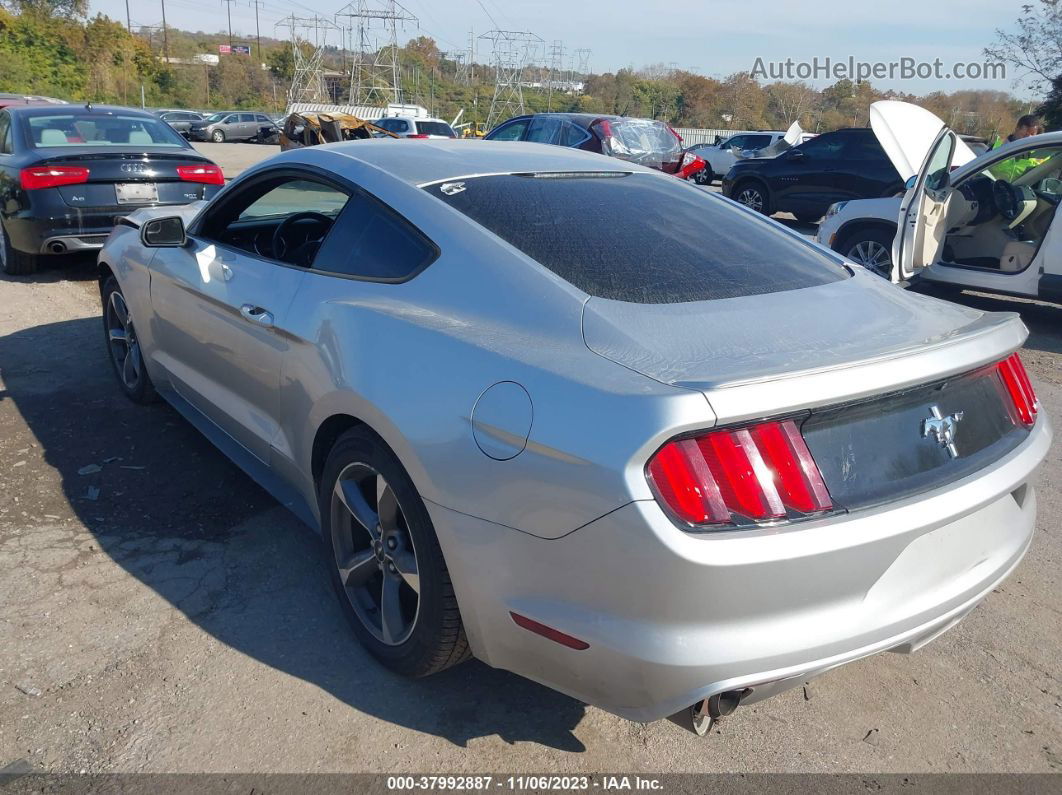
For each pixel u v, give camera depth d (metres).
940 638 2.96
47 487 3.63
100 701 2.42
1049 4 26.08
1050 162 7.85
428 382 2.26
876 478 2.00
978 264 7.69
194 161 7.43
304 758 2.26
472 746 2.34
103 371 5.07
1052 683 2.73
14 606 2.82
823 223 8.87
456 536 2.16
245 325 3.12
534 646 2.08
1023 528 2.46
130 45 64.38
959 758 2.39
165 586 2.98
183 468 3.87
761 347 2.11
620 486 1.83
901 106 7.68
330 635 2.77
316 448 2.80
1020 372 2.51
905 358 2.03
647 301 2.31
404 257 2.66
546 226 2.63
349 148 3.24
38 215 6.80
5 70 50.31
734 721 2.50
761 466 1.86
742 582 1.83
